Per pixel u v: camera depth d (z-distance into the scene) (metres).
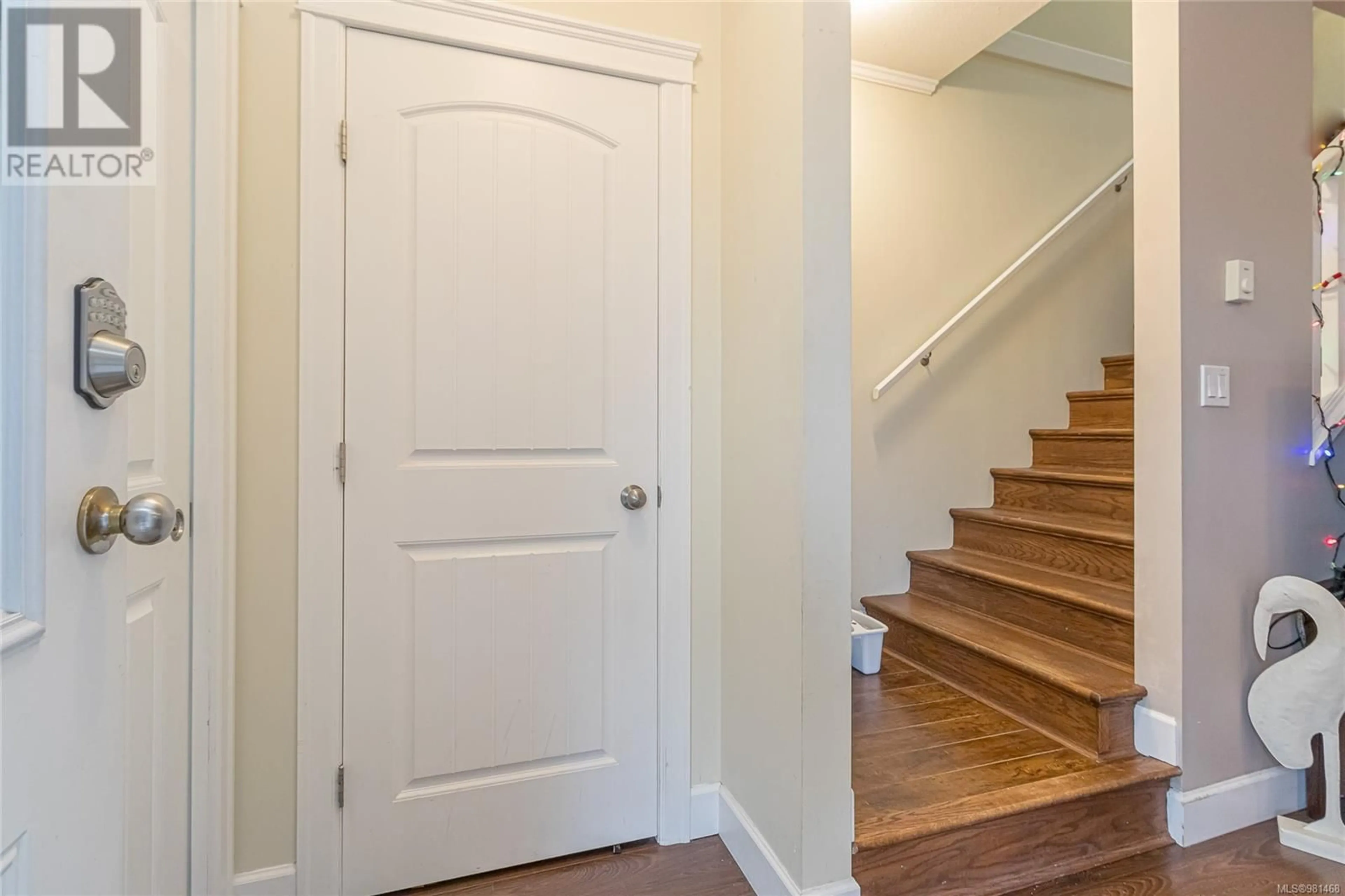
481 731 1.46
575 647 1.54
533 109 1.50
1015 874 1.44
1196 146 1.61
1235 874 1.46
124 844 0.62
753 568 1.49
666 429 1.61
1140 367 1.69
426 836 1.42
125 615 0.60
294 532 1.33
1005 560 2.46
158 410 1.05
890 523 2.62
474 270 1.46
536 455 1.51
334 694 1.35
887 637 2.45
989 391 2.76
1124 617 1.78
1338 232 1.81
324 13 1.34
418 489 1.41
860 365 2.56
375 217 1.39
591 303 1.55
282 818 1.32
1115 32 2.90
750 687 1.50
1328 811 1.54
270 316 1.32
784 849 1.33
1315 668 1.54
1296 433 1.73
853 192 2.54
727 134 1.65
